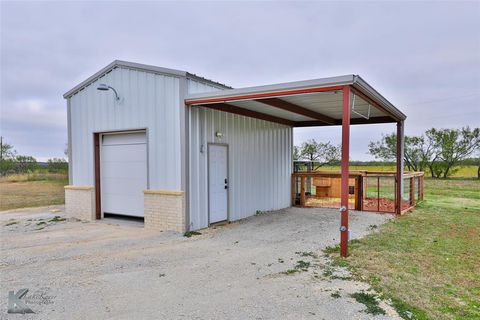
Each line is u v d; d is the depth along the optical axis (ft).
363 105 24.56
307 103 23.84
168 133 23.26
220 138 26.13
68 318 10.27
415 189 39.60
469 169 68.28
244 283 13.12
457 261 15.89
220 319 10.10
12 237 21.88
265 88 19.04
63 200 43.55
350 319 10.02
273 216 29.58
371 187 56.95
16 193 51.52
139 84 24.75
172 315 10.39
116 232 23.02
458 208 33.40
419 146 70.44
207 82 24.82
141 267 15.33
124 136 26.81
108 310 10.80
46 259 16.75
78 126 28.99
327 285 12.78
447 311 10.59
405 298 11.53
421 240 20.03
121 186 27.25
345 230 16.58
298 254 17.20
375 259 16.11
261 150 31.89
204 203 24.39
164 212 23.31
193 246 19.07
